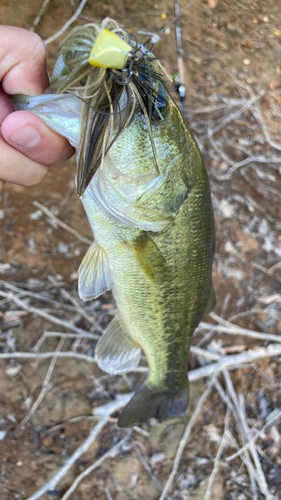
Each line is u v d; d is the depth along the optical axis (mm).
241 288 606
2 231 547
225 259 613
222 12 720
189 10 690
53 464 481
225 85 687
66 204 580
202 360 567
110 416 516
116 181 248
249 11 739
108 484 490
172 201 264
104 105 209
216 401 549
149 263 292
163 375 394
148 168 245
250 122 681
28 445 481
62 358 522
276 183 663
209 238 310
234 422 542
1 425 479
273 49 731
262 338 581
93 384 523
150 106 219
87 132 212
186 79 667
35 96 230
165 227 274
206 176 286
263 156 671
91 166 221
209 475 511
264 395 559
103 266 312
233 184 649
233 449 525
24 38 237
